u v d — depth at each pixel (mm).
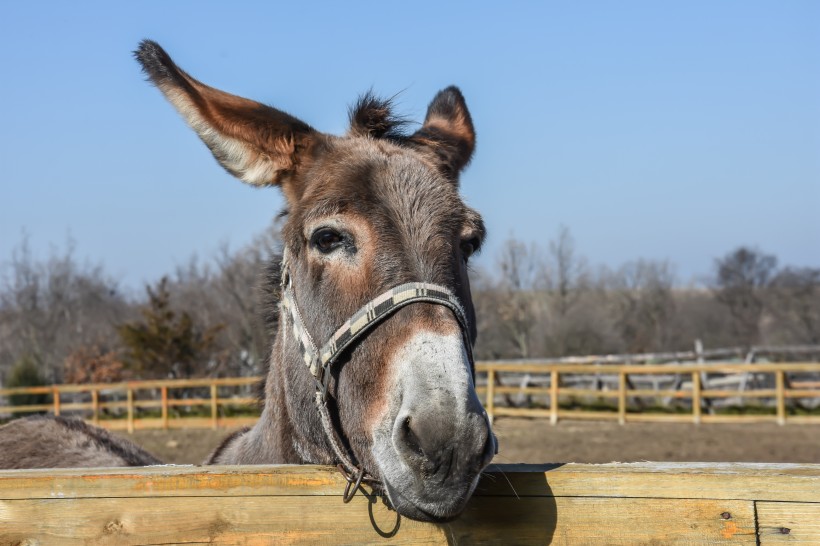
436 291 2557
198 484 2508
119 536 2504
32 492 2523
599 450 15164
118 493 2516
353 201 2725
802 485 2373
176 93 2904
